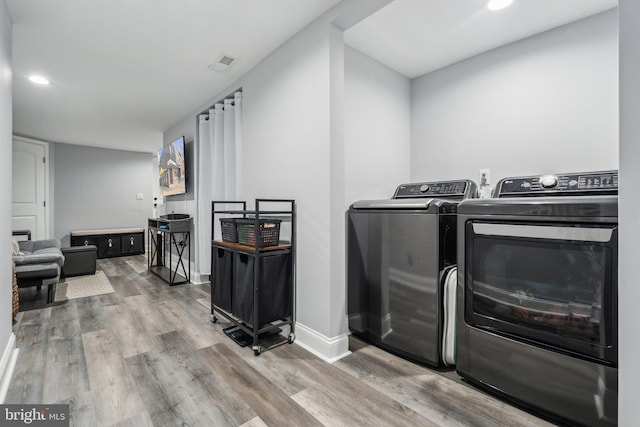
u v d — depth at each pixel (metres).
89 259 4.12
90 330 2.25
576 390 1.21
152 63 2.47
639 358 0.72
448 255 1.74
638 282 0.72
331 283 1.84
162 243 4.66
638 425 0.72
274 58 2.27
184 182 3.82
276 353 1.91
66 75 2.67
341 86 1.88
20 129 4.44
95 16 1.85
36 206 4.98
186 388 1.53
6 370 1.57
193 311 2.67
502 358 1.42
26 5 1.73
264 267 1.94
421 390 1.52
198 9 1.80
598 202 1.16
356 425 1.27
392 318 1.89
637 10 0.73
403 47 2.24
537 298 1.33
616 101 1.77
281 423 1.29
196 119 3.65
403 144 2.68
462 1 1.75
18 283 2.70
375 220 1.99
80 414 1.33
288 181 2.14
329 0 1.72
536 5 1.77
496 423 1.29
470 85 2.38
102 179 5.84
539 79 2.04
